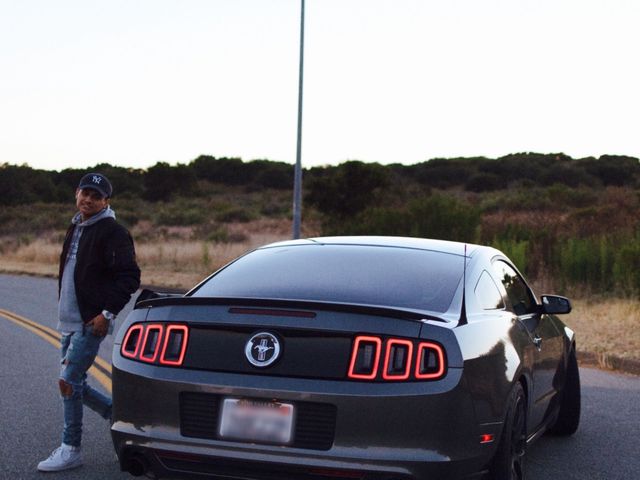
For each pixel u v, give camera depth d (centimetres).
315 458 379
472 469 396
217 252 2783
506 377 430
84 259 541
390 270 465
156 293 545
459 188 9962
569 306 575
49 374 910
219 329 407
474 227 2167
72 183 10319
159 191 9312
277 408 388
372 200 3588
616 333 1216
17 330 1294
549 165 10250
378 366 381
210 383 397
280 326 395
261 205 7856
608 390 876
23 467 557
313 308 393
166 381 407
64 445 555
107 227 543
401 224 2255
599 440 668
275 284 456
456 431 380
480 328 427
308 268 473
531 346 507
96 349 550
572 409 664
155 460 414
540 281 1800
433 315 405
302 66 2208
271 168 12162
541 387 550
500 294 509
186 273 2409
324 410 381
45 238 4331
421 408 374
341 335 387
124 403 424
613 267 1705
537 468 582
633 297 1587
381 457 373
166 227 5400
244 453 389
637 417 751
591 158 10194
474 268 486
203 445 397
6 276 2581
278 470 386
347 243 515
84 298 542
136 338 434
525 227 2217
